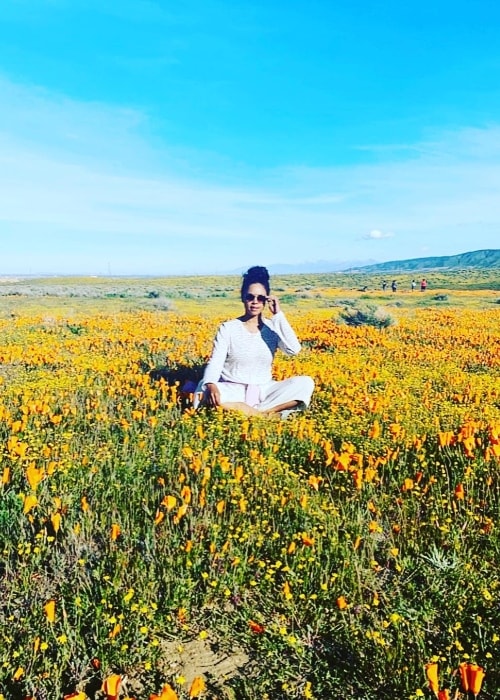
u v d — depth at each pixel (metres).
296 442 5.73
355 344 14.42
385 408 7.00
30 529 3.90
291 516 4.17
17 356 10.84
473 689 2.23
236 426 5.96
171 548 3.63
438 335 16.41
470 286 74.19
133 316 21.06
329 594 3.23
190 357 11.15
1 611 3.11
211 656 2.84
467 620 3.03
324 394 8.05
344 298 42.69
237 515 4.09
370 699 2.55
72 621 2.98
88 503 4.28
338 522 4.00
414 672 2.63
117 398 7.67
